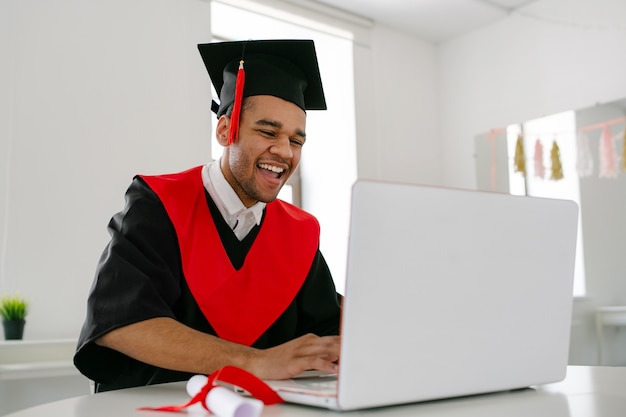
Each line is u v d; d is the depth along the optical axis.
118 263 1.16
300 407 0.82
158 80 3.46
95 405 0.87
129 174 3.30
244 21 4.06
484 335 0.85
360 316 0.74
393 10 4.42
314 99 1.58
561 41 4.21
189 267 1.36
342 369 0.73
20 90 3.02
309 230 1.59
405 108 4.73
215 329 1.37
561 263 0.94
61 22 3.18
